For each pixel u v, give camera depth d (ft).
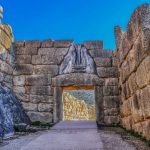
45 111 36.42
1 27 32.91
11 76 36.94
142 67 20.98
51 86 37.17
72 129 28.37
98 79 36.83
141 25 20.43
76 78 36.94
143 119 21.18
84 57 37.86
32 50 38.42
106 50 37.96
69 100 65.31
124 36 29.01
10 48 36.65
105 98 36.29
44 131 27.45
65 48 38.37
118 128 32.55
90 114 76.07
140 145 18.24
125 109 30.60
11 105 31.96
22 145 18.20
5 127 25.48
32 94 36.99
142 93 21.31
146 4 20.71
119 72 35.06
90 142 18.83
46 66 37.81
